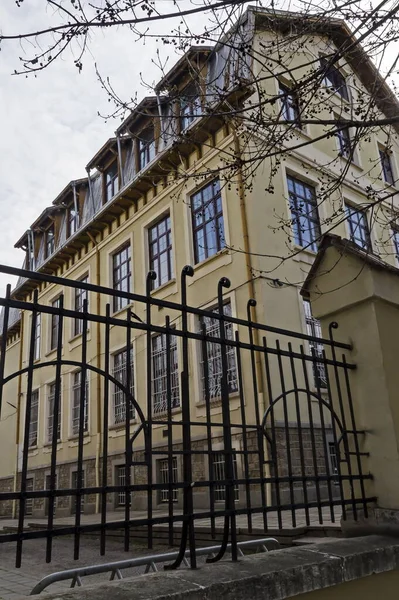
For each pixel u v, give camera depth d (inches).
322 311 175.0
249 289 474.0
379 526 140.4
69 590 82.9
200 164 546.6
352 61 208.8
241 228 498.0
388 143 271.6
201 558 180.7
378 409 155.1
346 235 565.3
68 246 768.9
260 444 125.9
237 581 90.6
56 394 97.1
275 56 416.8
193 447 483.8
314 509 358.3
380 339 159.2
